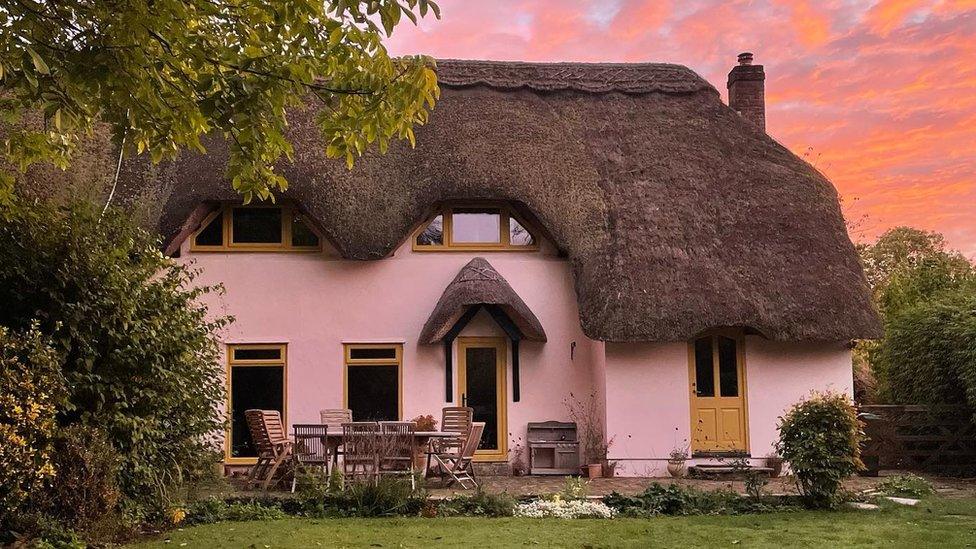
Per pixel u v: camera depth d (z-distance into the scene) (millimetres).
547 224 16172
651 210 16453
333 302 16250
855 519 10523
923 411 16250
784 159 18000
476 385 16406
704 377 16109
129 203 14992
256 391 16016
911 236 34531
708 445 15891
